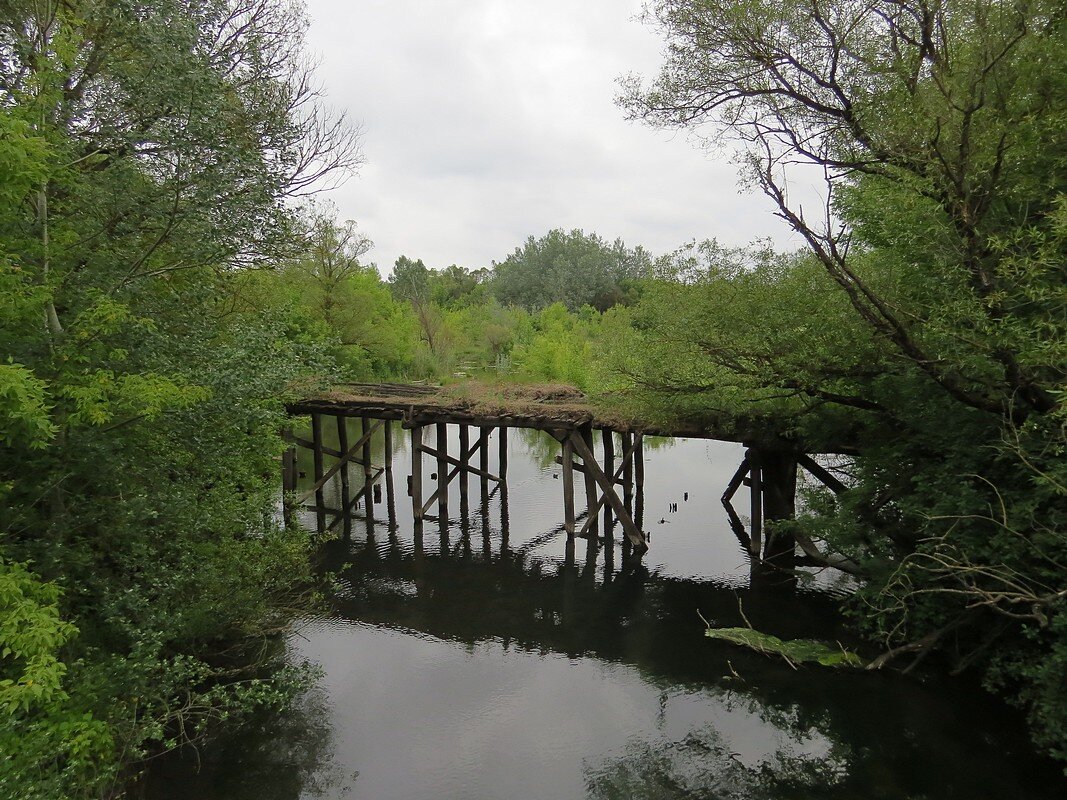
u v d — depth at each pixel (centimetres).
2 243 540
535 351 3384
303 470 2381
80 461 635
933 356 812
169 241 752
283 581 1039
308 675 888
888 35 817
